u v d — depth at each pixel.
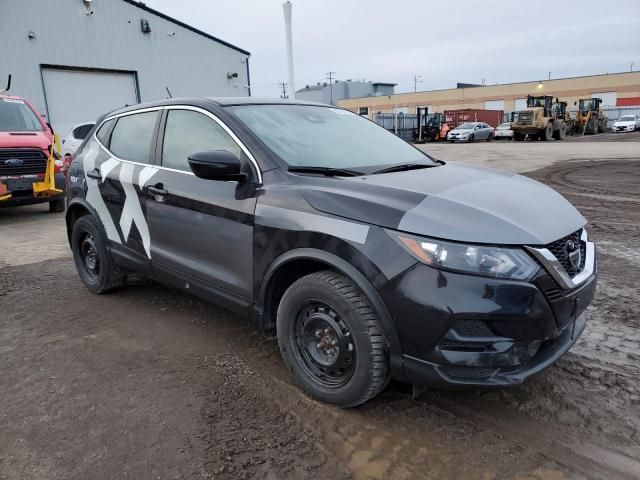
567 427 2.65
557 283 2.43
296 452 2.49
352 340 2.64
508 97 70.69
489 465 2.38
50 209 9.91
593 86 64.81
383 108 79.50
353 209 2.61
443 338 2.35
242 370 3.29
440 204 2.55
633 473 2.32
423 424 2.70
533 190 3.09
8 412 2.87
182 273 3.61
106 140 4.49
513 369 2.42
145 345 3.68
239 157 3.19
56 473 2.37
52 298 4.71
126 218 4.07
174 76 22.30
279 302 3.14
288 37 13.02
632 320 3.95
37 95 18.45
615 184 11.20
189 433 2.64
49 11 18.44
